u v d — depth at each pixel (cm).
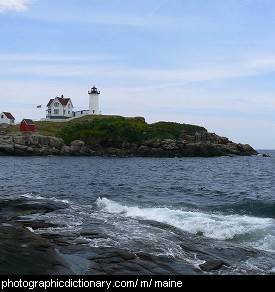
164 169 5350
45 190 2694
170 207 2000
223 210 1928
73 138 9688
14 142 8550
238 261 1077
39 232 1314
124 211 1838
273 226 1498
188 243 1232
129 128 10038
